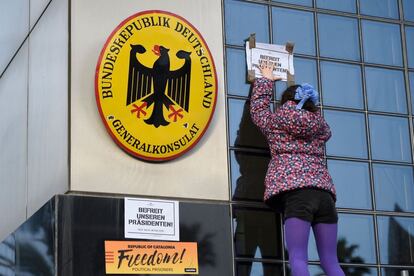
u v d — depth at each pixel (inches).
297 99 319.0
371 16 381.7
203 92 327.6
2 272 359.3
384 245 355.6
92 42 318.0
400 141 371.9
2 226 387.2
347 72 369.7
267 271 330.3
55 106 325.1
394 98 376.2
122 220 307.3
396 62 381.4
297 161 311.0
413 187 368.5
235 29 349.4
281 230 336.8
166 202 315.9
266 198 313.3
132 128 314.0
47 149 330.0
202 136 327.3
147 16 323.3
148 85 319.0
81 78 313.6
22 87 374.0
